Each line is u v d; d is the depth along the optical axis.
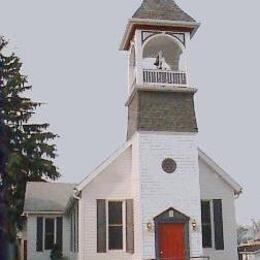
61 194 29.36
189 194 19.42
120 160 20.72
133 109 20.72
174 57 21.95
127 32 21.06
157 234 18.80
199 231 19.20
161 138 19.70
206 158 21.61
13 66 37.00
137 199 19.30
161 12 20.78
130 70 21.70
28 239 27.44
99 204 20.08
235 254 21.02
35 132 37.50
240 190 21.64
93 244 19.77
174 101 20.25
